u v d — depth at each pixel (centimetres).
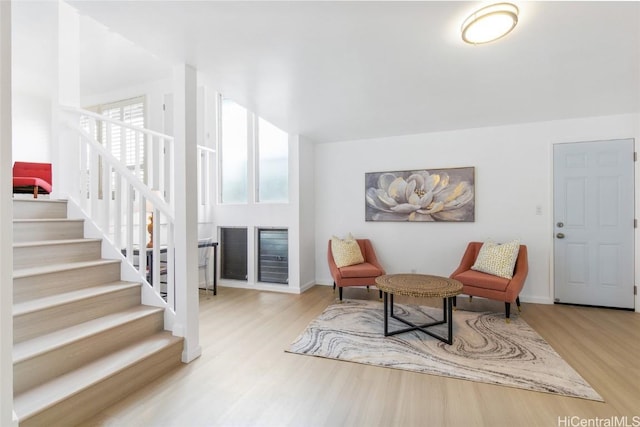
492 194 394
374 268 385
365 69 238
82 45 383
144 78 477
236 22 177
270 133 468
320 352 244
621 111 335
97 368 180
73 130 277
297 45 204
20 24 330
